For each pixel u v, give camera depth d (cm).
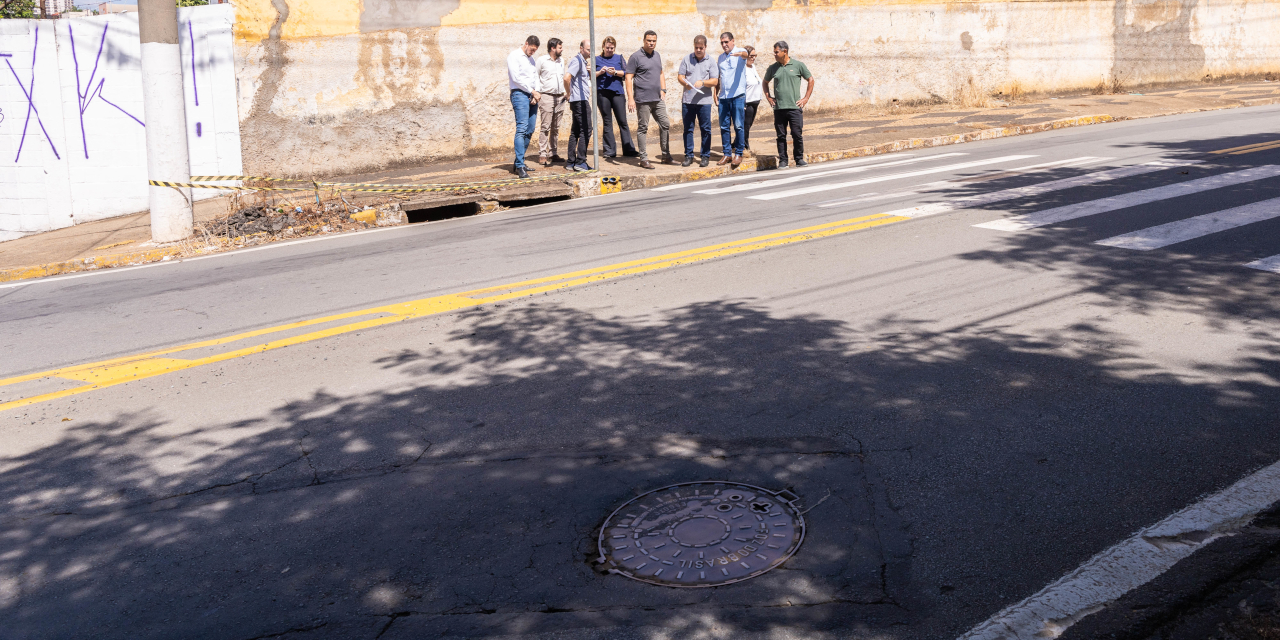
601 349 622
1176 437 445
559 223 1105
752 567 360
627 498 420
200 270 998
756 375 557
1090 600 327
